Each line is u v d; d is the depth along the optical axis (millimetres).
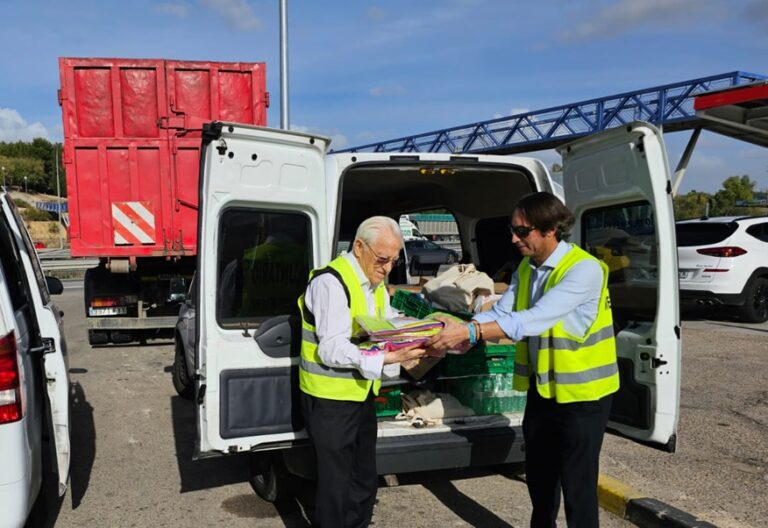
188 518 3738
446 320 2775
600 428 2750
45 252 46625
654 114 18047
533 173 4352
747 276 9625
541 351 2809
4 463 2719
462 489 4070
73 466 4598
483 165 4195
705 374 6547
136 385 6977
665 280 3387
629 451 4457
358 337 2805
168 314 8789
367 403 2967
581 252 2781
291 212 3348
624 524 3572
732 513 3457
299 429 3299
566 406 2750
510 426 3629
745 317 9852
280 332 3252
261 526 3631
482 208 5832
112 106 7840
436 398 3840
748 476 3980
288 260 3369
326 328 2688
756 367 6844
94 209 7953
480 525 3562
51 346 3219
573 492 2795
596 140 3730
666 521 3373
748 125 11266
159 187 8047
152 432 5387
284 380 3266
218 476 4414
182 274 8727
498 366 3832
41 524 3475
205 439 3150
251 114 8148
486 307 4082
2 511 2715
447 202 6156
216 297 3162
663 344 3402
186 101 7977
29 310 3236
